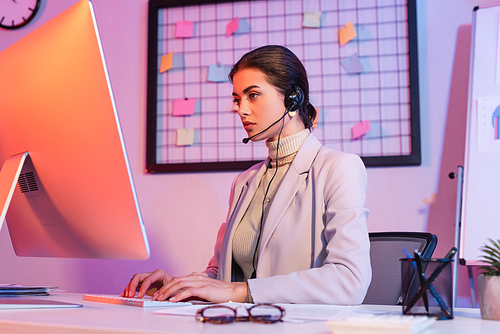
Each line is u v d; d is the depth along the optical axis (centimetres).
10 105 90
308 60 230
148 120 240
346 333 49
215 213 232
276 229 126
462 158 211
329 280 95
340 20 229
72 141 82
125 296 103
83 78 77
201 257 230
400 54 221
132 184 78
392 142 218
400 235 145
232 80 139
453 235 208
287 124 137
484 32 206
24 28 260
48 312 71
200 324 56
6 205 84
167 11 248
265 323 58
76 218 87
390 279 138
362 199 117
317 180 125
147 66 245
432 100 217
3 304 76
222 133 236
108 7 255
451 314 66
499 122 197
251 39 238
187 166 234
